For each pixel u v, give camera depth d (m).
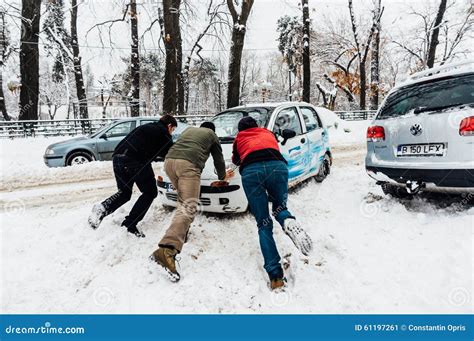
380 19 24.55
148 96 38.84
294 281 2.87
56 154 8.20
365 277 2.79
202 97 41.44
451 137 3.23
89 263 3.06
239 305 2.58
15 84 15.57
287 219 2.85
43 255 3.21
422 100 3.71
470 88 3.31
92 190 5.99
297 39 33.12
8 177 7.02
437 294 2.46
